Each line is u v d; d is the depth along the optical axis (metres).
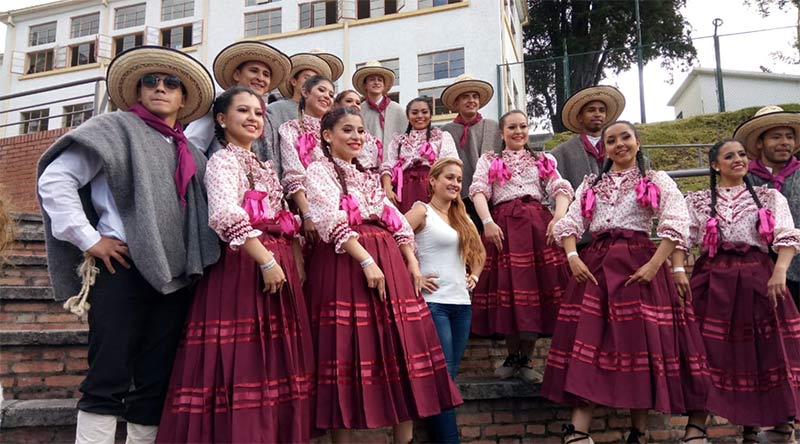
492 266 3.65
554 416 3.33
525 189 3.72
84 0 16.16
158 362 2.48
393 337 2.63
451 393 2.71
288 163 3.06
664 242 2.91
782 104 12.11
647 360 2.79
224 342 2.35
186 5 15.14
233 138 2.69
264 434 2.25
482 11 12.23
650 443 3.34
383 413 2.52
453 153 4.00
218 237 2.49
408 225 3.03
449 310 3.15
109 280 2.36
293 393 2.37
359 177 2.93
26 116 16.05
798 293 3.46
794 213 3.45
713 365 3.05
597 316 2.95
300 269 2.89
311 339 2.62
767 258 3.17
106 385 2.30
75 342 3.30
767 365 2.98
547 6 20.06
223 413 2.28
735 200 3.26
